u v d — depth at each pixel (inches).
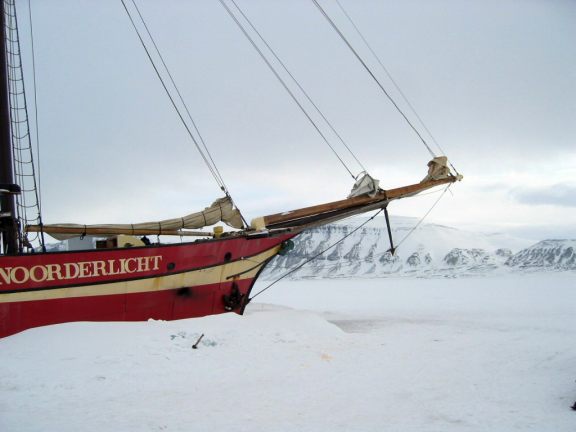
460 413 310.3
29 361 411.5
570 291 2844.5
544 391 362.0
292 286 5674.2
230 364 438.0
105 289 555.2
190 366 425.1
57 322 526.9
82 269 542.6
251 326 551.8
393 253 724.7
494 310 1343.5
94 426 281.1
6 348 444.8
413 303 1850.4
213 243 632.4
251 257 675.4
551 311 1279.5
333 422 291.7
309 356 479.5
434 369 436.8
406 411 314.0
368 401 336.8
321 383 384.8
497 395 352.2
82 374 387.9
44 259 523.5
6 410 311.3
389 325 823.1
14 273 509.0
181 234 695.1
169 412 309.6
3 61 625.3
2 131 610.2
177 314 607.8
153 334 492.4
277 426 284.0
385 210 740.0
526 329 781.3
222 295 649.0
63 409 315.3
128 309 570.6
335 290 4065.0
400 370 432.1
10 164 614.5
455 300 2074.3
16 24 681.0
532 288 3469.5
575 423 289.4
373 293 3223.4
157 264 588.7
